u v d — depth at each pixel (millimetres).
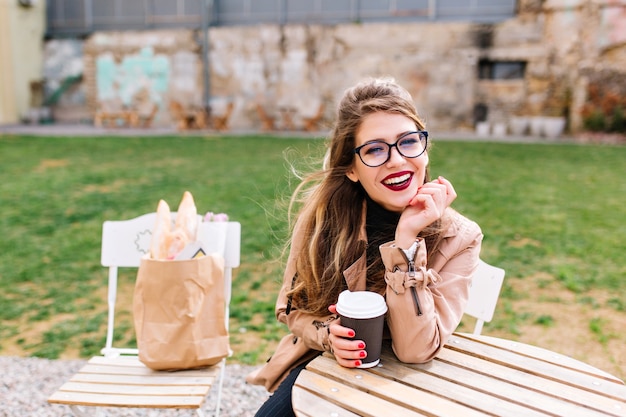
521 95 18812
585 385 1791
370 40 20000
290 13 21469
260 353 4020
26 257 6258
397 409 1652
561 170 11227
